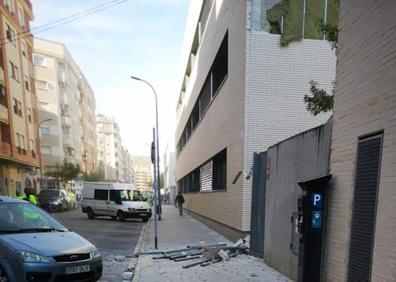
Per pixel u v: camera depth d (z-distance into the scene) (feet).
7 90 94.79
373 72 14.29
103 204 73.82
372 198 13.79
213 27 50.78
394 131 12.72
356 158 15.23
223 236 44.68
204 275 23.48
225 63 49.14
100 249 37.06
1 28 93.71
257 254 28.94
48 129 173.58
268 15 35.09
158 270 25.72
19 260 17.83
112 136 411.13
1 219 20.80
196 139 74.54
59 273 18.38
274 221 24.79
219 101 47.14
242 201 34.55
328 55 35.50
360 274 14.28
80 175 199.62
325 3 35.83
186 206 99.30
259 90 34.55
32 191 40.98
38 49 174.29
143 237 46.85
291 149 22.49
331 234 17.19
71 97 199.62
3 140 93.40
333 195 17.16
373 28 14.40
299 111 34.94
